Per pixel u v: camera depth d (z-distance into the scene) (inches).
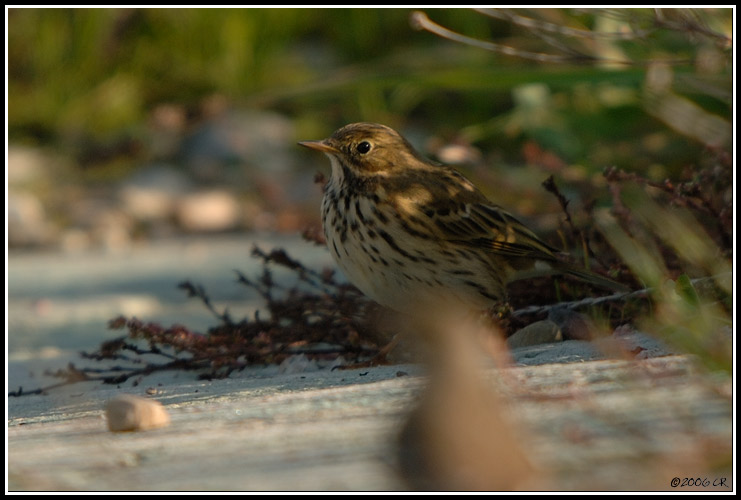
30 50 1024.9
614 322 371.9
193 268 678.5
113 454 237.5
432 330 190.4
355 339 387.9
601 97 641.6
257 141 957.2
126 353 456.8
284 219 788.0
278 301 414.0
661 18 436.1
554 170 537.0
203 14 1046.4
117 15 1042.1
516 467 185.8
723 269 349.1
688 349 258.2
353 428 244.8
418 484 183.2
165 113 979.9
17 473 224.4
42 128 997.8
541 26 464.1
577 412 237.1
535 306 402.3
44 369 424.5
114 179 922.1
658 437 215.5
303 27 1093.1
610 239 404.8
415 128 922.1
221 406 288.4
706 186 422.9
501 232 400.5
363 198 390.9
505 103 890.1
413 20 461.4
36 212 836.0
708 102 578.9
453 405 182.7
